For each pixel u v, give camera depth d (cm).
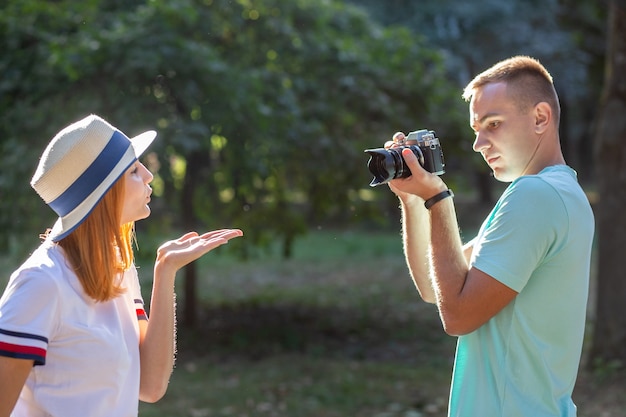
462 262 261
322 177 1108
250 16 1078
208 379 927
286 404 819
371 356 1064
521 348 258
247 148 951
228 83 916
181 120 910
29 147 961
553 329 258
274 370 973
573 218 254
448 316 258
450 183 1394
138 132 902
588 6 1622
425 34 2358
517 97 264
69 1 1069
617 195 852
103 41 904
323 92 1076
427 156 269
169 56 897
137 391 259
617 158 850
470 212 2644
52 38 977
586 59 2233
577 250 257
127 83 916
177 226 1277
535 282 257
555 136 270
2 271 1497
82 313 244
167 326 271
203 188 1152
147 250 1128
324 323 1255
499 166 272
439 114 1144
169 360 273
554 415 260
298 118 1022
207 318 1277
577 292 260
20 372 233
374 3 2397
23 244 1009
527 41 2459
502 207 256
